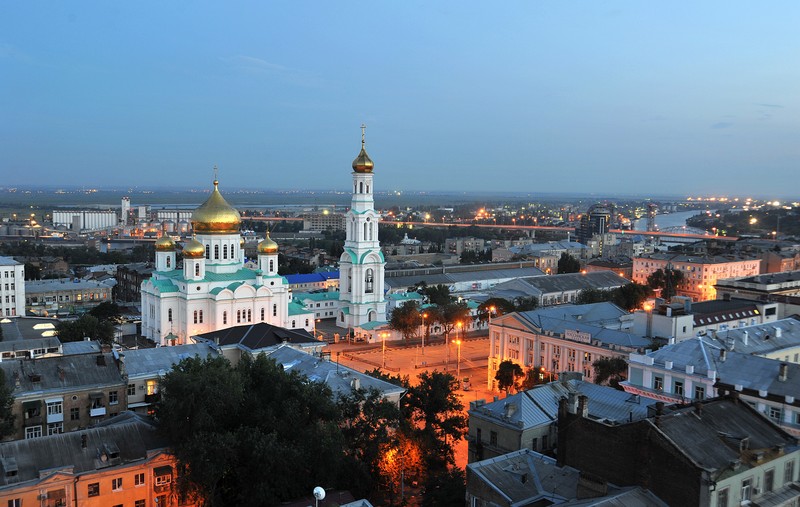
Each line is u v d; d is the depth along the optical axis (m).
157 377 132.50
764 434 75.19
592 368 156.00
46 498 87.69
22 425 113.88
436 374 123.56
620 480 73.44
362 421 105.62
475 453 107.50
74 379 120.56
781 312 182.50
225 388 98.12
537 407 104.56
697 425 72.50
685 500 66.12
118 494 93.31
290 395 104.75
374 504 102.56
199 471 91.38
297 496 94.12
